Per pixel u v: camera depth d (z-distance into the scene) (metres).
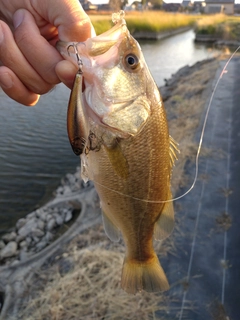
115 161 0.18
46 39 0.19
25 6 0.18
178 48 3.05
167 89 1.56
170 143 0.20
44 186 0.82
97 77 0.17
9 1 0.18
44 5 0.17
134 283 0.22
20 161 0.93
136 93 0.18
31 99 0.19
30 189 0.80
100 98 0.18
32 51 0.17
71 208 0.67
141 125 0.18
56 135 1.09
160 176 0.19
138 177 0.19
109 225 0.21
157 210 0.20
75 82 0.16
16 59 0.17
